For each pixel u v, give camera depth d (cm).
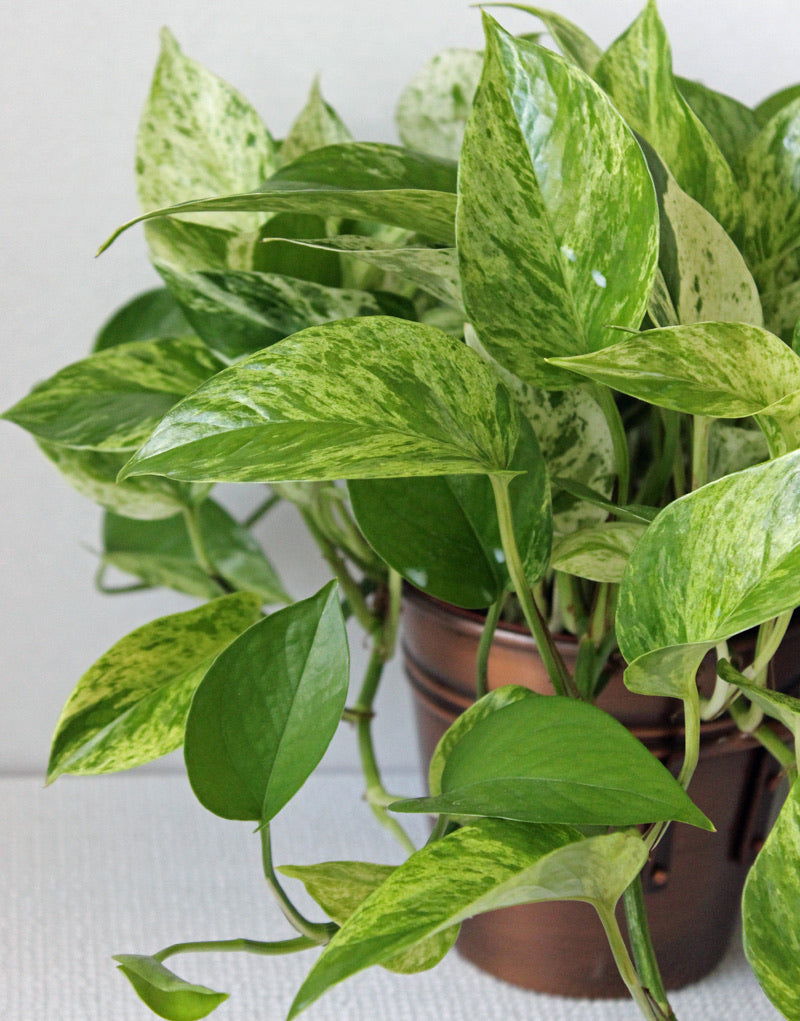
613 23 91
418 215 65
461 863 59
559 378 64
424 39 91
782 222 73
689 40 91
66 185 92
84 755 68
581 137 62
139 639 71
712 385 60
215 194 80
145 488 81
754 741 74
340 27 90
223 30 90
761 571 59
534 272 63
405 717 108
